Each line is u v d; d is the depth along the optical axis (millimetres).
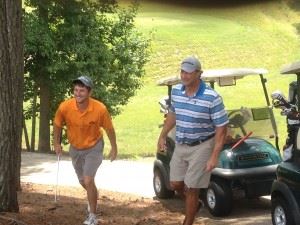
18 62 10336
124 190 14977
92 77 24391
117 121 37531
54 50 23562
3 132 8648
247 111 13070
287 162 9898
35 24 23250
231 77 13094
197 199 8867
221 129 8492
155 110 40781
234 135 12750
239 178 11945
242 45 57000
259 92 41469
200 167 8648
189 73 8336
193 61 8375
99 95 24406
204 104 8445
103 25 25547
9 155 8758
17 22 10289
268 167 12172
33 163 18891
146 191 14883
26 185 13805
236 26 62000
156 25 58312
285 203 9547
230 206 11977
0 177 8742
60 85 24453
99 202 12070
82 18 24578
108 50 25172
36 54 23656
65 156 21750
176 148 8922
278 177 9875
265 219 11656
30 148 26266
